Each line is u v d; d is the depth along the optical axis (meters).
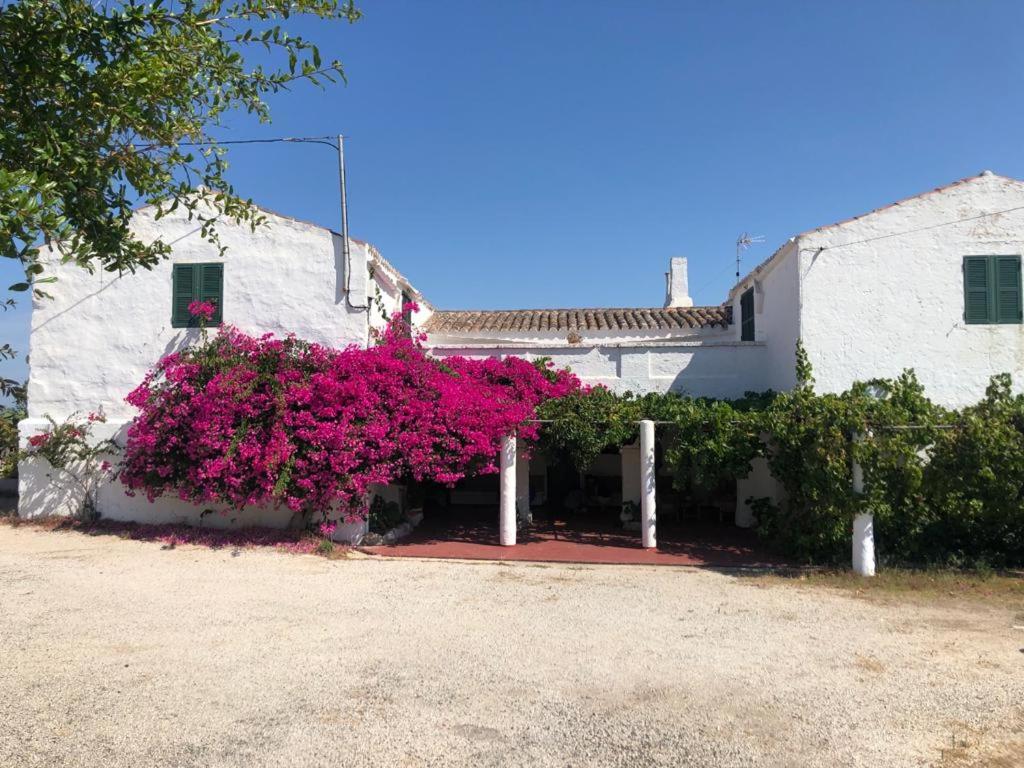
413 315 16.78
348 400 11.32
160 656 6.22
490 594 8.84
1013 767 4.39
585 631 7.21
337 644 6.67
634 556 11.53
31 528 12.50
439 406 11.79
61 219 3.48
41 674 5.71
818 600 8.63
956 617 7.86
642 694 5.51
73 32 3.68
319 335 12.61
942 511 10.36
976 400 11.69
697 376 14.55
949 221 11.95
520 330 17.38
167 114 4.31
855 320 12.02
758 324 14.72
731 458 11.57
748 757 4.50
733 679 5.86
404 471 11.70
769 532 11.71
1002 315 11.77
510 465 12.38
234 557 10.77
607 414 12.48
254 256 12.83
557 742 4.67
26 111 3.71
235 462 11.09
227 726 4.82
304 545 11.34
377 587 9.16
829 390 11.93
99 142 4.04
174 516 12.66
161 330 12.98
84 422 13.05
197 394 11.56
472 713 5.10
